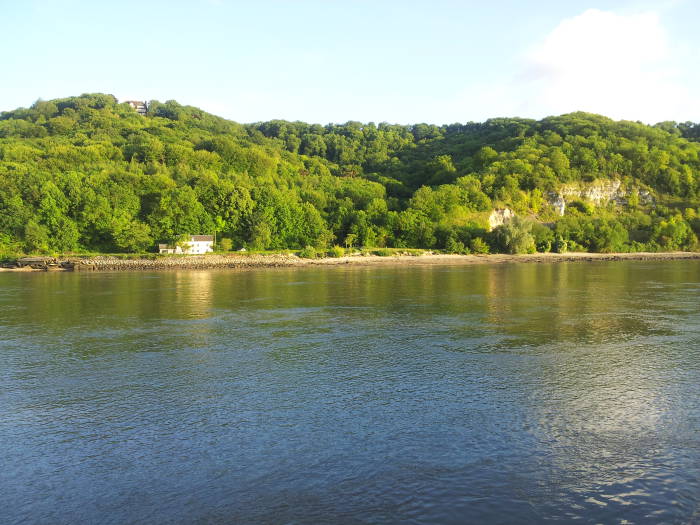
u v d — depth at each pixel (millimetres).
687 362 30984
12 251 130750
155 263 126188
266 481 16844
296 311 51125
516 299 59562
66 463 18297
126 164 181250
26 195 141500
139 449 19328
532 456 18422
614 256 158875
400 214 169750
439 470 17438
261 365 30781
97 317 47969
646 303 55625
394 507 15281
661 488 16250
